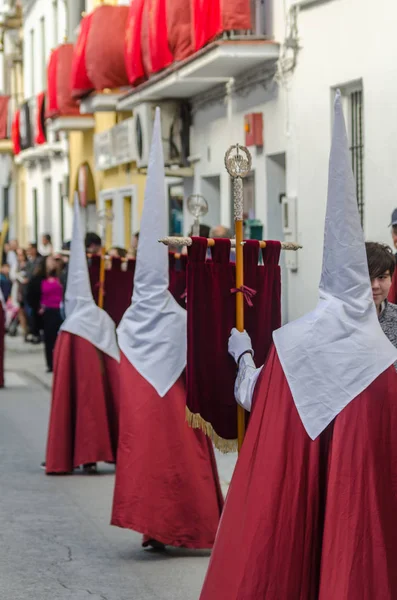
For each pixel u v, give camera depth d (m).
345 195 5.00
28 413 16.22
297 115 15.93
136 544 8.62
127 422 8.30
